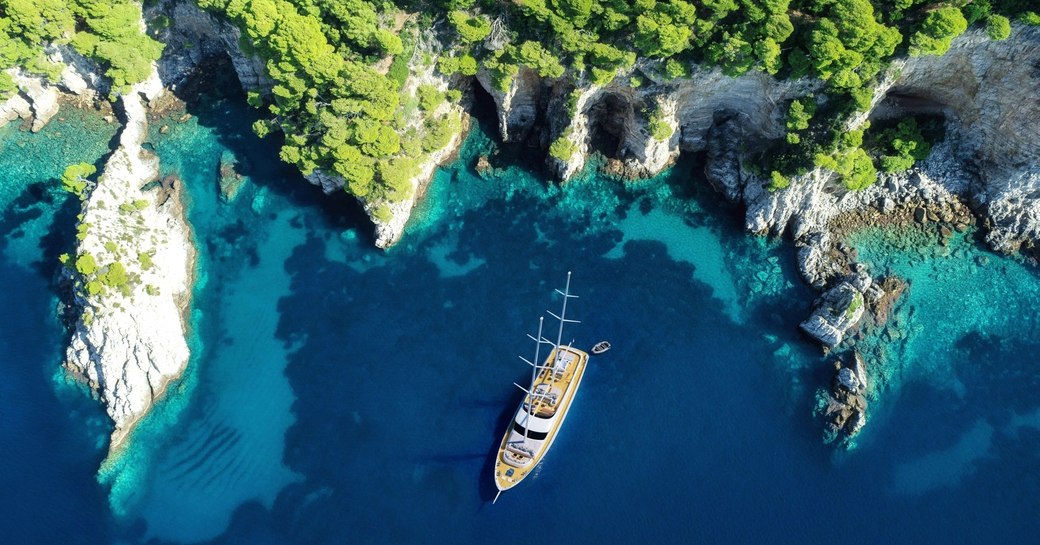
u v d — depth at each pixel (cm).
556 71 8556
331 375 8494
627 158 9581
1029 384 8212
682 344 8569
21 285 9019
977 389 8200
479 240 9300
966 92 8438
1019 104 8100
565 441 8000
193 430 8219
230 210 9500
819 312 8438
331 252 9256
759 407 8175
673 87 8688
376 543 7550
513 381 8375
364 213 9375
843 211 9062
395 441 8075
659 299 8856
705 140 9581
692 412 8162
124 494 7844
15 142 9956
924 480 7738
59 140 9919
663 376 8375
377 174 8838
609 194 9550
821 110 8362
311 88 8519
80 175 8981
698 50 8381
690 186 9562
